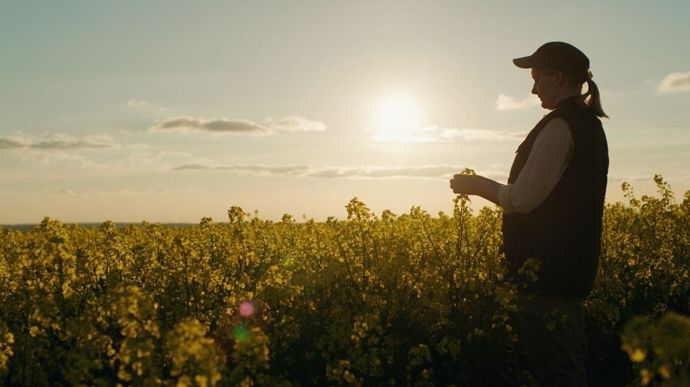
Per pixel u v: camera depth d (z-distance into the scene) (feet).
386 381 16.28
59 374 15.98
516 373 17.34
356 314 19.83
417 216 29.63
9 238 33.68
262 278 21.30
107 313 14.19
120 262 26.48
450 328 18.54
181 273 23.41
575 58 15.03
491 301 18.43
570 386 14.76
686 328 8.84
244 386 12.05
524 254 14.88
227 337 17.70
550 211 14.44
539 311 14.89
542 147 14.29
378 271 21.76
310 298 21.53
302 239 33.19
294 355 17.97
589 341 20.52
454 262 20.59
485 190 15.37
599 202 14.56
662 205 32.24
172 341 11.30
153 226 35.17
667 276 27.04
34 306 16.85
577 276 14.47
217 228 28.35
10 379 14.83
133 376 12.96
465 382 17.51
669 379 9.14
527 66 15.56
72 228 39.01
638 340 9.05
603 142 14.79
